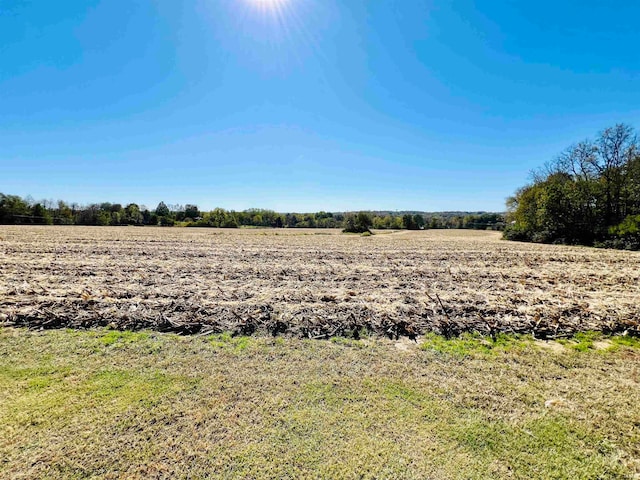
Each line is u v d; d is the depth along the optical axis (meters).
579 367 4.33
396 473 2.56
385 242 26.77
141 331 5.33
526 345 5.04
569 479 2.54
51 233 28.05
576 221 25.83
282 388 3.72
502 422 3.18
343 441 2.89
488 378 4.02
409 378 3.99
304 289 8.60
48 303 6.45
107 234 28.62
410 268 12.54
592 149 26.64
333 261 14.34
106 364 4.22
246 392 3.63
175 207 75.00
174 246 19.44
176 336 5.15
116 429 2.99
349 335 5.30
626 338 5.35
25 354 4.45
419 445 2.86
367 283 9.52
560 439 2.96
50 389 3.61
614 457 2.77
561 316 6.22
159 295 7.50
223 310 6.29
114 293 7.58
